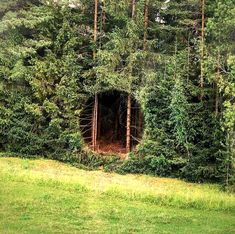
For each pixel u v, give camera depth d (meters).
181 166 29.95
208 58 28.66
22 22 31.02
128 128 31.55
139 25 32.12
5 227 17.88
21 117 30.83
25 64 31.69
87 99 31.89
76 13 33.22
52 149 31.08
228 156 27.47
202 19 31.31
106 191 24.12
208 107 30.28
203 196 24.47
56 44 31.98
